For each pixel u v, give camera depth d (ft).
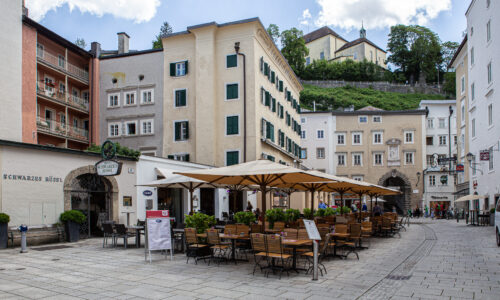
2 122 92.38
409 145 198.80
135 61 122.21
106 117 123.13
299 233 35.22
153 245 39.45
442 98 319.27
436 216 166.71
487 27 99.14
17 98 96.48
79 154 60.54
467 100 126.82
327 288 28.30
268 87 120.98
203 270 34.94
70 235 56.44
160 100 118.21
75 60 124.06
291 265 37.50
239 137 108.37
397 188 202.28
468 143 127.13
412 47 374.02
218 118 110.73
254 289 27.91
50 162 56.29
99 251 47.03
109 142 58.80
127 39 133.69
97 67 124.98
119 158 67.05
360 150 202.49
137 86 120.88
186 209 88.07
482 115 104.63
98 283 29.71
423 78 367.45
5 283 29.71
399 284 29.76
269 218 56.03
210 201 99.50
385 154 200.44
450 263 39.45
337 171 203.00
